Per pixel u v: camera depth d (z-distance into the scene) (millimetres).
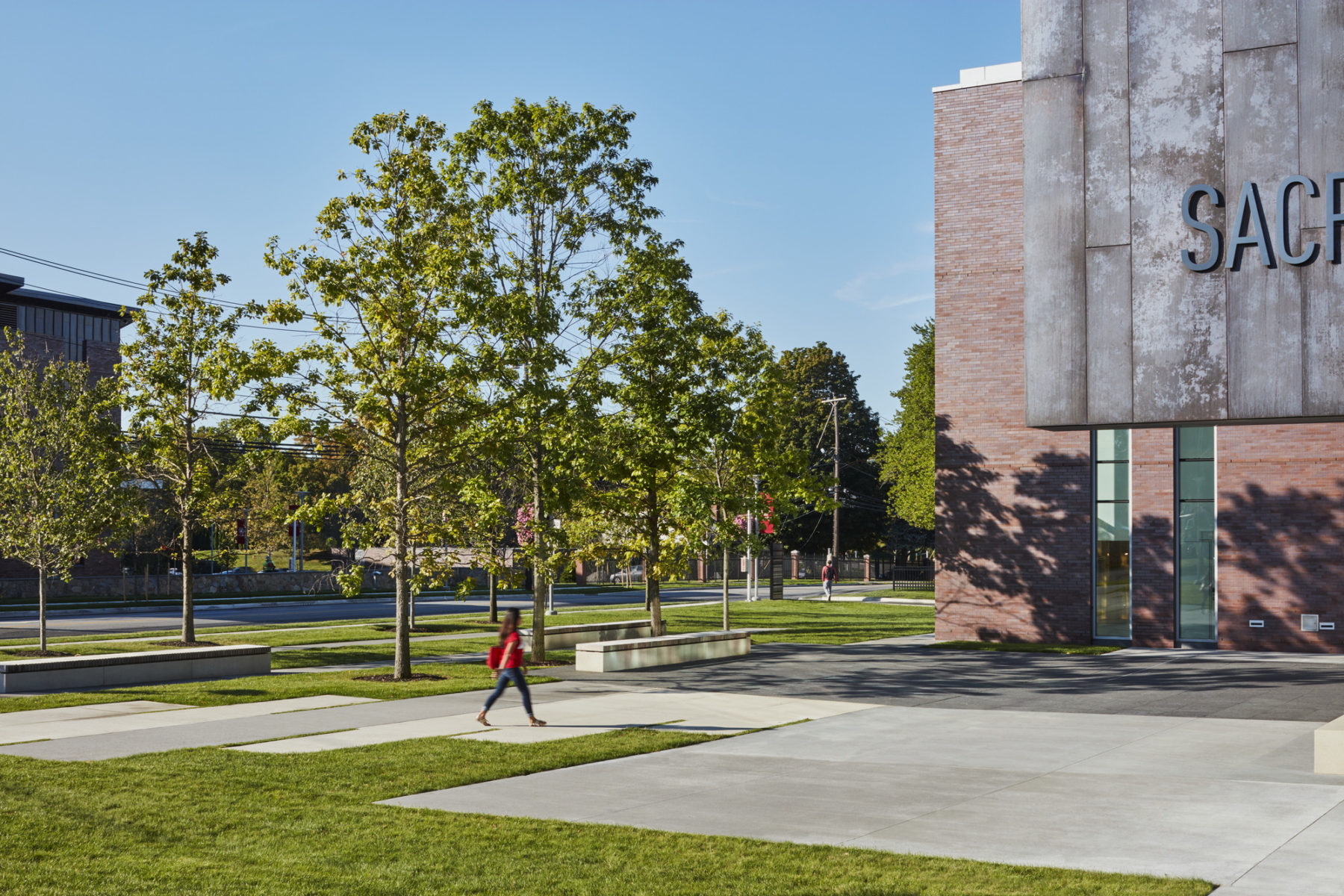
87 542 27219
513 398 22469
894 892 7898
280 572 62125
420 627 35406
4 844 9156
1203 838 9500
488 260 24016
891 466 67188
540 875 8391
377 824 10047
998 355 30188
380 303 21516
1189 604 28219
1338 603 26469
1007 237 30203
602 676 22797
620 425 26203
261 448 41531
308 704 18250
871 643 30750
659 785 11961
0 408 28578
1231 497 27500
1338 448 26578
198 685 20812
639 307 25094
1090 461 29203
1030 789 11703
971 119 30719
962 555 30469
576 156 24062
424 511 30266
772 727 16234
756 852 9055
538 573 25141
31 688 19828
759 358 32875
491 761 13148
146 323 28859
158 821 10070
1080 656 26469
